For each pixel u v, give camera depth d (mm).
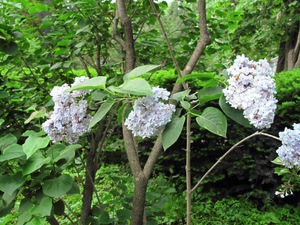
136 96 1212
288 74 3699
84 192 2102
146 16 2439
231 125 3504
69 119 1356
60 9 2270
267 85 1086
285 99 3387
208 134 3549
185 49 2449
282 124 3367
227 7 6207
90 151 2234
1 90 2002
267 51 6254
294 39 5949
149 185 2730
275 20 5734
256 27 5727
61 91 1344
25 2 2062
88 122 1388
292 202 3457
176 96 1313
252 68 1136
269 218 3158
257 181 3533
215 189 3725
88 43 2340
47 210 1454
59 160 1628
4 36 1811
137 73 1187
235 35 5645
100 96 1368
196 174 3771
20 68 2408
